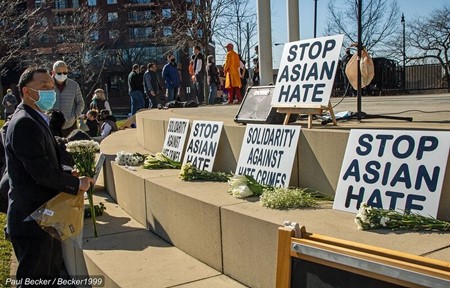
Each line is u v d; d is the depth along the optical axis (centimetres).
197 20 3244
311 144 401
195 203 410
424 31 3709
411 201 311
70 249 503
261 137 455
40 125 366
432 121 504
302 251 243
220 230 379
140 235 495
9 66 4719
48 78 375
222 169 525
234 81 1461
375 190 332
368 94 1574
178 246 449
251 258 347
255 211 357
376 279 215
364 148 347
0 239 596
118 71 5438
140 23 5319
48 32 4488
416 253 257
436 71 1900
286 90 502
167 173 548
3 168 492
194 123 570
